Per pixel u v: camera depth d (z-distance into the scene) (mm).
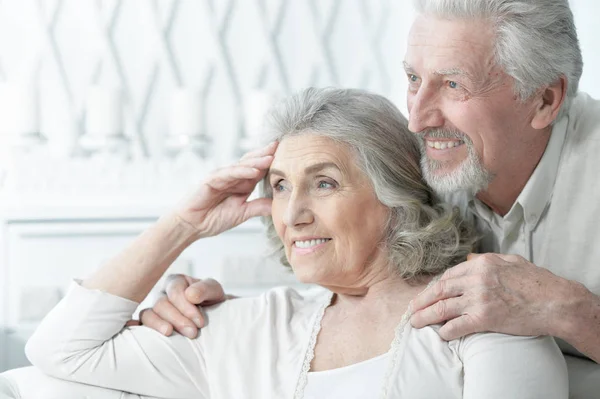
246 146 3264
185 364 1569
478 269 1409
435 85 1515
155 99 3381
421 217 1553
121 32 3352
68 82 3342
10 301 2902
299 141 1503
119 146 3230
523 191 1650
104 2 3326
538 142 1615
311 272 1500
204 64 3396
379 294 1530
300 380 1458
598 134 1656
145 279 1604
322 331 1530
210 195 1611
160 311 1611
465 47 1479
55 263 2922
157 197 3148
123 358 1564
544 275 1409
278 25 3432
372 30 3490
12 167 3193
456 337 1397
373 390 1391
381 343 1463
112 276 1599
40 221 2914
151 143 3375
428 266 1542
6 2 3295
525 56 1497
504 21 1483
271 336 1553
